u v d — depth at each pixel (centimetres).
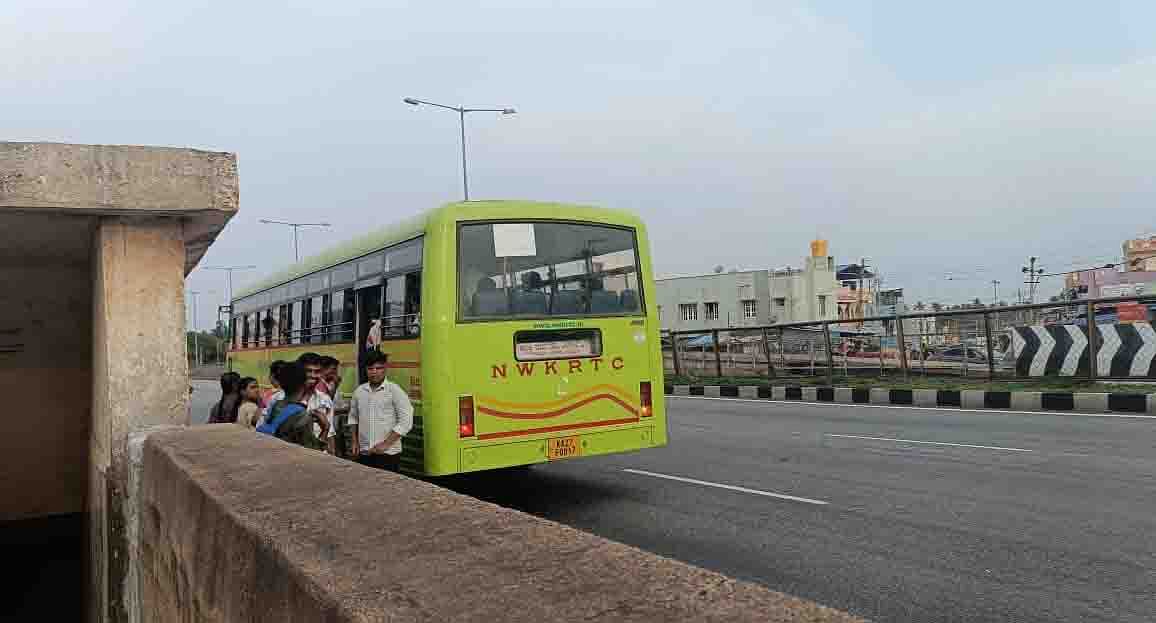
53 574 700
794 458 964
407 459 748
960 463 866
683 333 2427
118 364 453
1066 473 784
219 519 217
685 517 690
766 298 5488
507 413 724
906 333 1769
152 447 353
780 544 589
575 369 764
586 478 912
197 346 5622
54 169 421
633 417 795
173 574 291
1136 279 5997
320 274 1047
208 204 452
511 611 118
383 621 120
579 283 781
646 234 839
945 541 572
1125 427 1084
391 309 805
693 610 114
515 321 737
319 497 214
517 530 165
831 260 5578
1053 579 480
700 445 1123
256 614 179
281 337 1218
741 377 2195
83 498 708
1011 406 1418
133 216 458
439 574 139
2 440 669
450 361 704
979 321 1628
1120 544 543
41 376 677
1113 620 414
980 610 437
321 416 708
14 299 643
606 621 111
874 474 832
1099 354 1424
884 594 470
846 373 1897
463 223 729
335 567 149
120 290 455
